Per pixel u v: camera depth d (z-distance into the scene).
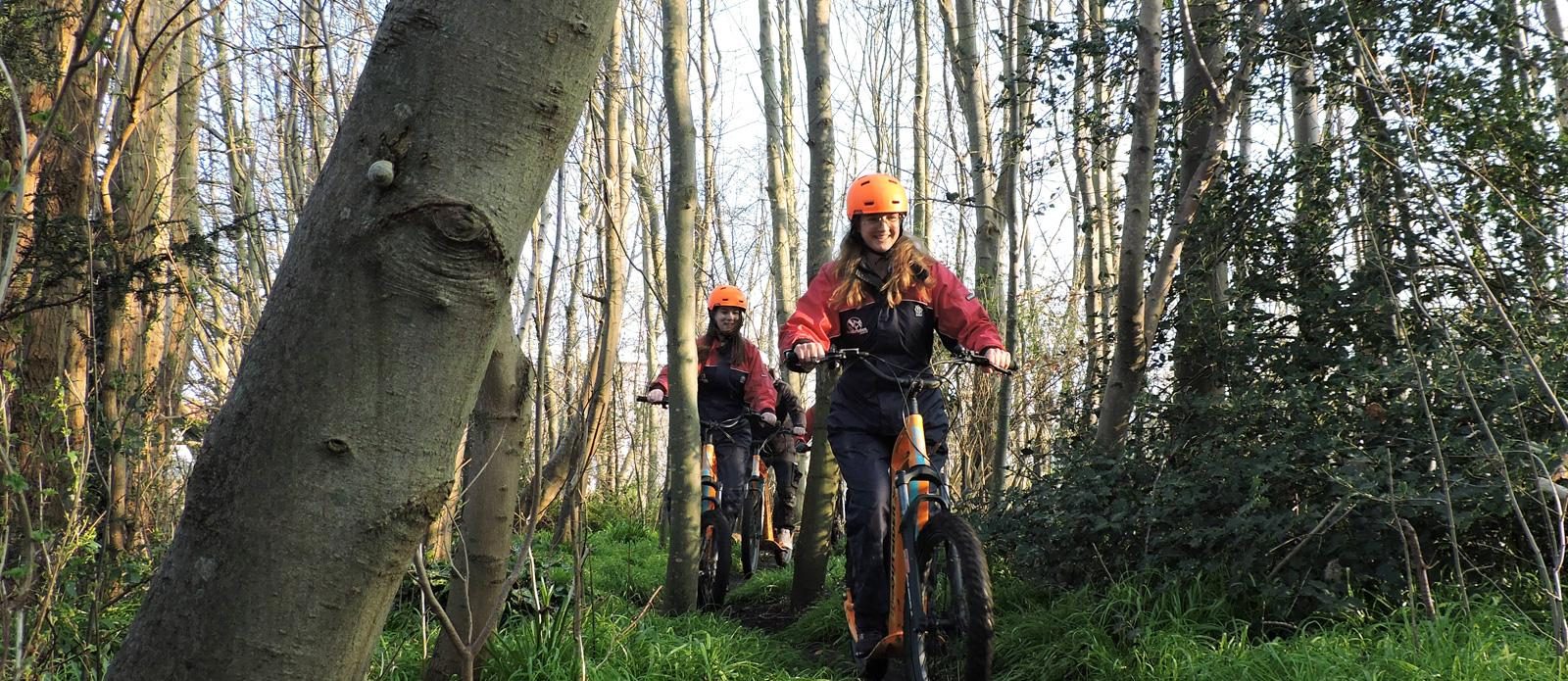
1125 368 5.14
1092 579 4.59
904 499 3.50
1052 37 5.92
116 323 4.44
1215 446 4.44
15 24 3.98
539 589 4.45
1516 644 3.26
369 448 1.27
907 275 3.70
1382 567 3.76
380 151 1.26
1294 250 4.79
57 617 2.76
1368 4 4.71
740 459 6.45
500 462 3.20
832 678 4.38
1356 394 4.21
